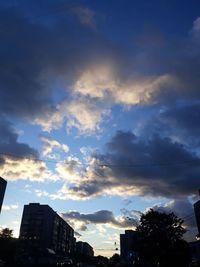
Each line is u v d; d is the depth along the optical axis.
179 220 45.62
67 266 90.12
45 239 111.44
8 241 90.44
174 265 42.56
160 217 45.19
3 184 70.19
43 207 117.06
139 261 59.84
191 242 59.28
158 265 45.03
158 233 44.00
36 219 115.19
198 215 55.81
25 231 113.50
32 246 106.19
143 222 46.00
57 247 124.25
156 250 43.41
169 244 43.22
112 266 94.31
